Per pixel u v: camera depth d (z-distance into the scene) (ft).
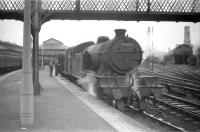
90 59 58.29
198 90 59.98
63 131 26.04
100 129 26.91
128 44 47.47
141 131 26.50
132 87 43.37
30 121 28.19
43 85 71.72
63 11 56.34
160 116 40.75
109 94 43.47
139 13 58.03
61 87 66.90
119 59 47.14
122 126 28.30
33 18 52.70
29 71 28.25
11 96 50.03
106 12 57.36
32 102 28.45
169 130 32.89
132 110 44.09
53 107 38.86
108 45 47.26
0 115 33.17
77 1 56.59
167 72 124.88
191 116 39.60
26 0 27.78
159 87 44.09
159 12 58.23
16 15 59.31
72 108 38.14
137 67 48.03
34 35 57.52
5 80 86.94
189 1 59.52
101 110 36.78
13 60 148.46
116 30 47.65
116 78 44.29
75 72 74.90
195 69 139.23
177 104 48.32
